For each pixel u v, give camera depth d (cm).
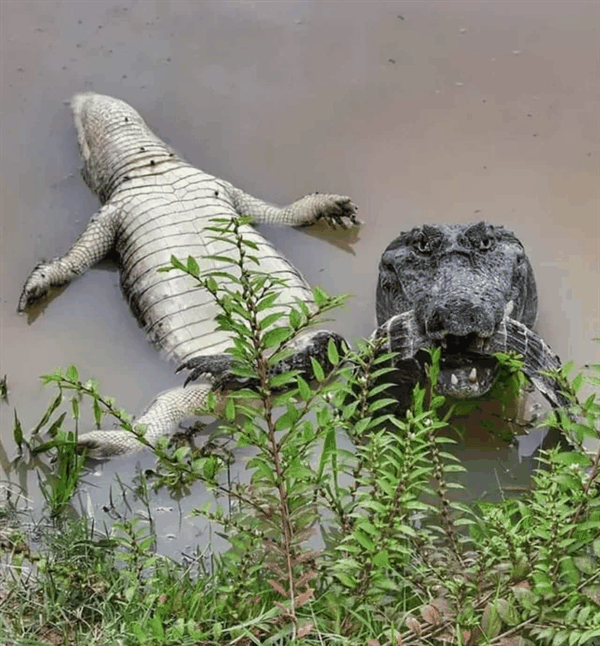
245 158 855
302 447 433
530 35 938
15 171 867
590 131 834
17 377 675
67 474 566
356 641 399
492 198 779
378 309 681
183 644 397
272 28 985
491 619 386
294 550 436
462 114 864
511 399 604
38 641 428
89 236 786
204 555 507
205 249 745
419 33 956
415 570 430
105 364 690
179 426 620
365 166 827
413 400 539
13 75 950
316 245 780
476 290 566
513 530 420
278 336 411
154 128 889
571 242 734
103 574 482
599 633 363
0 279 765
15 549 511
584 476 448
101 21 1008
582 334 665
